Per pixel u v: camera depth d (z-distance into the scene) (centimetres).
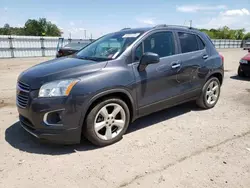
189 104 538
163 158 302
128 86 338
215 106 525
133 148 329
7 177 261
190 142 347
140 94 358
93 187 245
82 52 427
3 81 839
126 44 365
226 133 380
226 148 329
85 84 300
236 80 867
